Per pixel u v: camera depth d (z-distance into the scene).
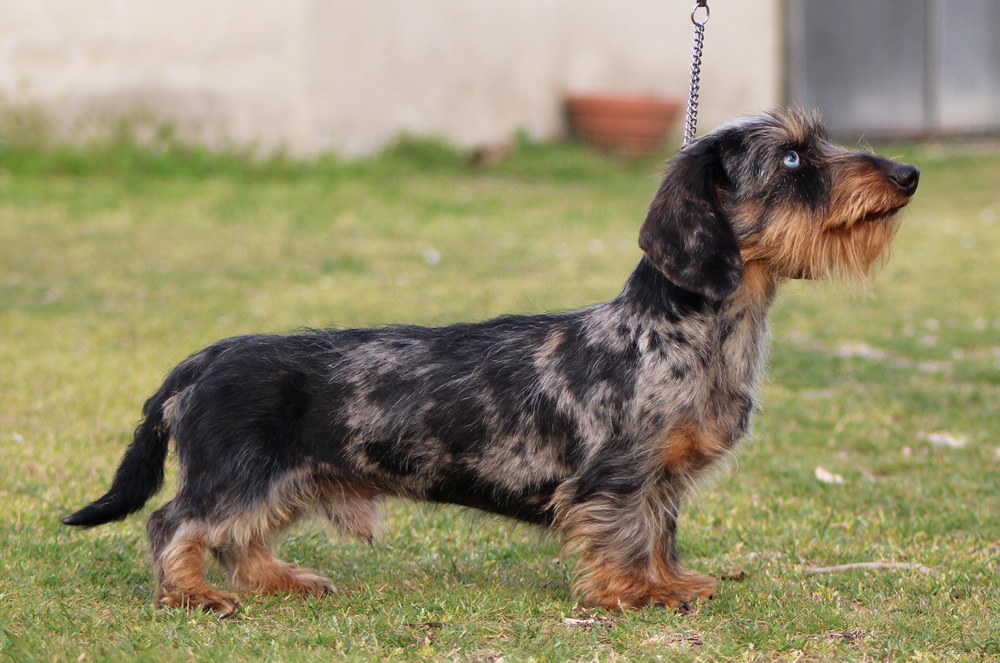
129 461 5.98
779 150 5.82
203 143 23.69
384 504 6.36
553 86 28.39
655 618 5.50
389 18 25.11
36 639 5.10
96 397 9.71
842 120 32.72
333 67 24.27
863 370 11.36
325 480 5.94
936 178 27.00
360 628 5.36
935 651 5.09
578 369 5.75
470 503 6.04
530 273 16.05
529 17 27.67
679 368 5.58
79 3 22.91
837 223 5.75
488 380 5.85
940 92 33.59
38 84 23.03
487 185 24.42
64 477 7.77
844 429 9.50
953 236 19.72
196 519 5.79
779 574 6.34
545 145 27.56
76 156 22.77
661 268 5.53
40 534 6.68
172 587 5.74
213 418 5.73
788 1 31.88
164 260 16.19
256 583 6.06
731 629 5.38
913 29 33.03
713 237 5.55
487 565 6.55
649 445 5.58
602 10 28.84
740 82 31.09
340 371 5.91
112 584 6.08
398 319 12.86
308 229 18.88
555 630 5.38
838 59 32.44
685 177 5.63
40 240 17.09
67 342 11.59
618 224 20.41
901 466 8.60
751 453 8.84
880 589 5.96
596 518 5.66
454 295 14.38
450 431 5.82
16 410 9.30
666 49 29.95
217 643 5.14
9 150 22.84
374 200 21.78
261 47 23.56
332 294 14.31
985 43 33.84
